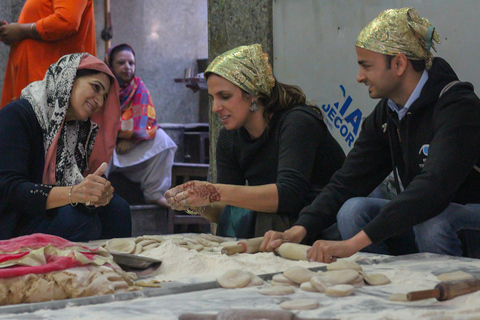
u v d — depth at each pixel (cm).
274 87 285
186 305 149
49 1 445
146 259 203
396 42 231
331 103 392
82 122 325
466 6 322
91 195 274
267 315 131
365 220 250
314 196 282
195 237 277
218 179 310
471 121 220
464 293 148
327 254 207
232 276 176
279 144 281
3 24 445
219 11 450
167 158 573
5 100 463
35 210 279
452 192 211
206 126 696
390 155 266
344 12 381
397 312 137
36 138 303
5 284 164
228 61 272
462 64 325
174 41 884
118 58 564
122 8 827
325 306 145
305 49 404
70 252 177
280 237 237
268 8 422
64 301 151
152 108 574
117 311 143
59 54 449
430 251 236
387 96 243
